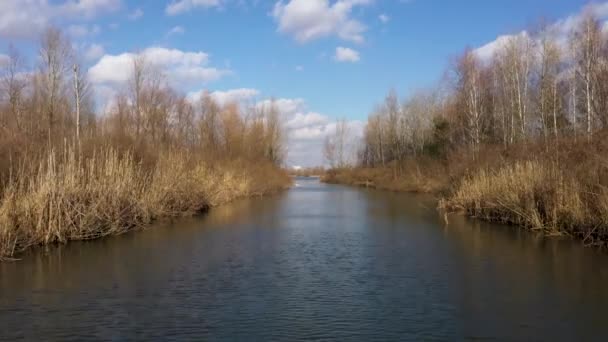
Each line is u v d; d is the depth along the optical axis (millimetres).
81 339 7754
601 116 31172
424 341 7648
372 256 14180
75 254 14336
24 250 14758
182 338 7793
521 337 7781
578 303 9438
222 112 51125
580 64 35719
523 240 16609
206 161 33719
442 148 49562
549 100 39062
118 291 10438
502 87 44938
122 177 20125
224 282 11219
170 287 10758
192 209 25766
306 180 108000
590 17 35000
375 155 83312
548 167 19547
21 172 16359
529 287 10594
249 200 36969
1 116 23422
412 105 67250
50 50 37719
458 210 26562
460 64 46594
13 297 9969
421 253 14547
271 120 69000
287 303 9617
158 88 42312
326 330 8125
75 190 16938
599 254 13969
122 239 17094
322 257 14016
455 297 9930
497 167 24906
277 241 16844
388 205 32031
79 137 21219
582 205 16688
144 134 31516
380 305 9461
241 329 8188
